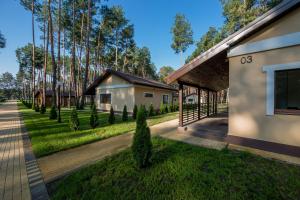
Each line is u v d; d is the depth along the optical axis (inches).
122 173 118.8
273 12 147.5
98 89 633.6
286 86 153.3
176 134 241.9
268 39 158.1
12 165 139.3
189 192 94.4
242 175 111.8
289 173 114.6
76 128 266.4
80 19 754.8
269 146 158.2
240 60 177.5
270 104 157.5
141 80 590.2
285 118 149.9
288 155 147.4
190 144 187.6
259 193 92.9
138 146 123.7
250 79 170.6
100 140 216.1
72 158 154.2
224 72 278.8
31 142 203.3
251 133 170.4
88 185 104.4
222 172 114.9
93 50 1002.7
